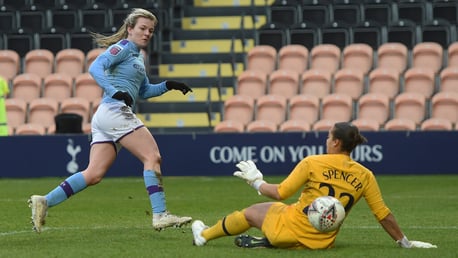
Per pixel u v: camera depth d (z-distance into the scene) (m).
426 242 33.06
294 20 88.12
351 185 29.06
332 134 29.31
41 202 33.03
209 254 28.92
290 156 68.19
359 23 84.56
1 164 69.69
